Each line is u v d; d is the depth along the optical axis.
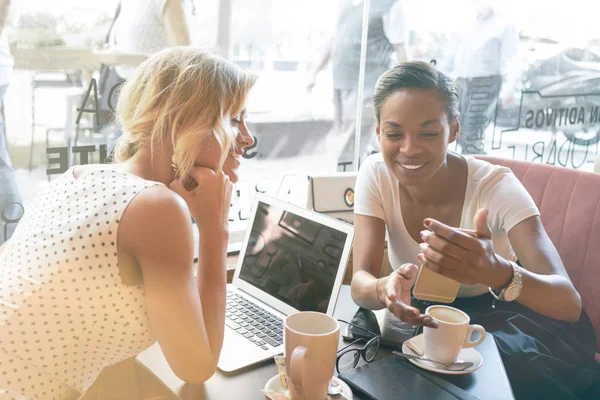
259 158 1.89
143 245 0.87
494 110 2.37
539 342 1.23
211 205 0.99
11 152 1.46
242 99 0.98
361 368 0.94
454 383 0.91
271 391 0.85
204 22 1.68
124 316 0.91
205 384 0.93
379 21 2.02
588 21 2.45
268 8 1.78
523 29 2.33
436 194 1.36
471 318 1.28
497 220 1.33
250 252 1.36
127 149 1.01
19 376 0.88
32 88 1.45
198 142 0.94
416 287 1.06
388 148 1.25
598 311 1.46
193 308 0.91
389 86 1.22
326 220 1.19
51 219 0.92
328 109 2.00
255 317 1.19
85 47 1.51
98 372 0.99
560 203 1.56
